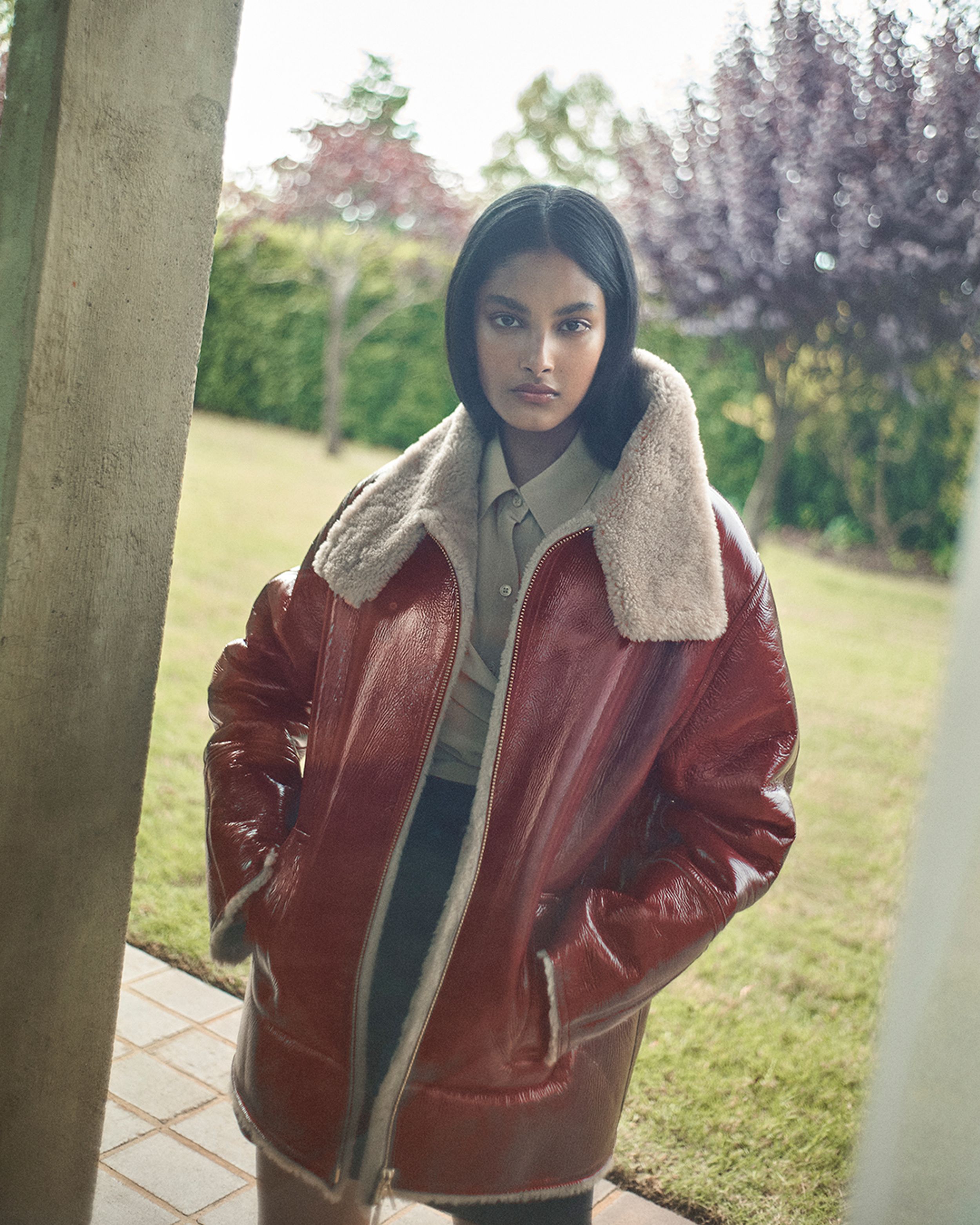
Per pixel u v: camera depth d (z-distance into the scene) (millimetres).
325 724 1275
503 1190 1196
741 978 2842
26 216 1154
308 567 1376
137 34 1182
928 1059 979
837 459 7980
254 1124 1296
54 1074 1432
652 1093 2291
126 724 1392
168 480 1353
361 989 1190
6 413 1186
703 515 1167
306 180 11383
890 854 3617
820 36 4184
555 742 1140
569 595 1146
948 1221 970
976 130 4051
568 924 1167
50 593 1257
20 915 1332
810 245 4473
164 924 2730
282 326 13359
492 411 1236
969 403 6938
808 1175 2014
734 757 1202
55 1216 1489
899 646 6293
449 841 1209
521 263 1125
